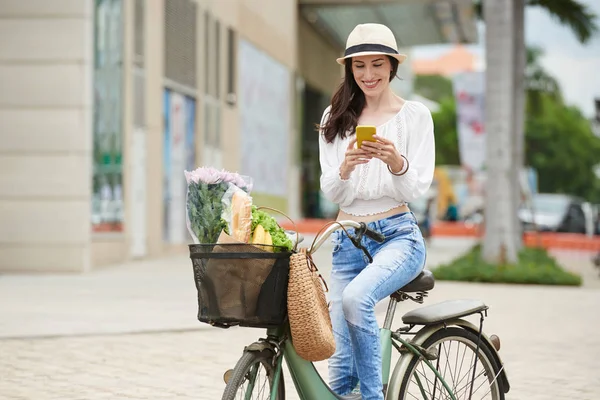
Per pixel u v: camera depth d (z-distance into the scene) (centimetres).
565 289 1644
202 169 432
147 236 2167
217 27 2748
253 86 3166
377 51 484
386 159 464
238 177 438
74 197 1800
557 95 4466
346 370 505
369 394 468
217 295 422
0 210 1814
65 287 1479
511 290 1595
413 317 502
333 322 504
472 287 1648
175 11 2355
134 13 2039
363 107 505
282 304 432
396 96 504
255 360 441
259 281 423
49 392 700
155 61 2192
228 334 990
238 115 2970
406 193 476
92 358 842
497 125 1862
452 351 521
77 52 1806
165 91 2303
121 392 702
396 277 477
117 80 1955
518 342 974
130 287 1484
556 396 711
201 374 773
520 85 2638
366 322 466
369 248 493
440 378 504
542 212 4294
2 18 1819
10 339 944
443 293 1498
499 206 1856
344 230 466
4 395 688
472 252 2119
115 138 1948
